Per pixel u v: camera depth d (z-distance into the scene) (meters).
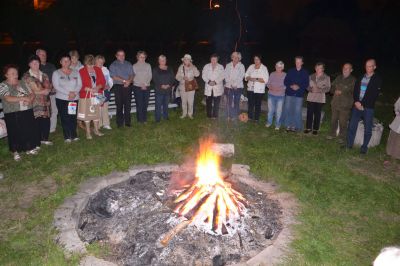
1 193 6.21
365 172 7.56
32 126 7.52
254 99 10.38
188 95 10.38
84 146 8.22
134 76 9.59
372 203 6.28
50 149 8.00
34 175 6.83
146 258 4.65
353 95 8.30
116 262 4.68
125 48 24.28
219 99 10.46
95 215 5.49
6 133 7.61
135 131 9.33
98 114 8.66
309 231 5.31
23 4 15.97
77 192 6.17
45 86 7.64
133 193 5.71
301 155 8.20
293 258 4.70
